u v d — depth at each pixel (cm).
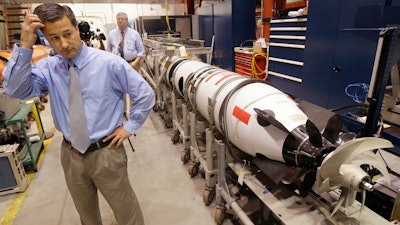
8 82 103
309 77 280
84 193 130
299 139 111
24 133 229
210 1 533
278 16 345
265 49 351
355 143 88
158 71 311
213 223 174
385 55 117
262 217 168
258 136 126
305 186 112
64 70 108
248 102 135
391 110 151
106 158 117
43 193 212
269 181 139
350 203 101
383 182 133
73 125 110
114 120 118
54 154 277
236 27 409
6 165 203
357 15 218
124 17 338
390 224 101
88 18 671
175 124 272
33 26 95
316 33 260
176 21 524
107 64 110
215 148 173
